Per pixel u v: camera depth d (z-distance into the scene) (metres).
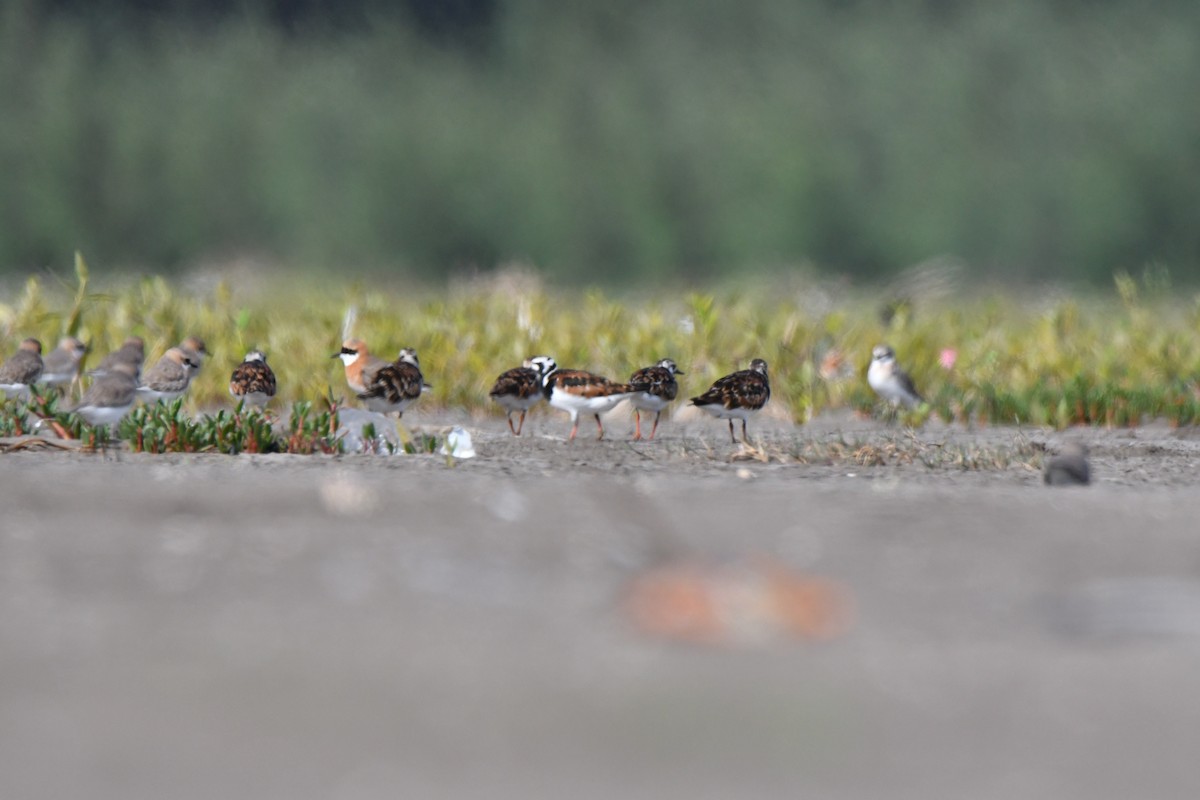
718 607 6.58
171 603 6.72
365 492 9.48
